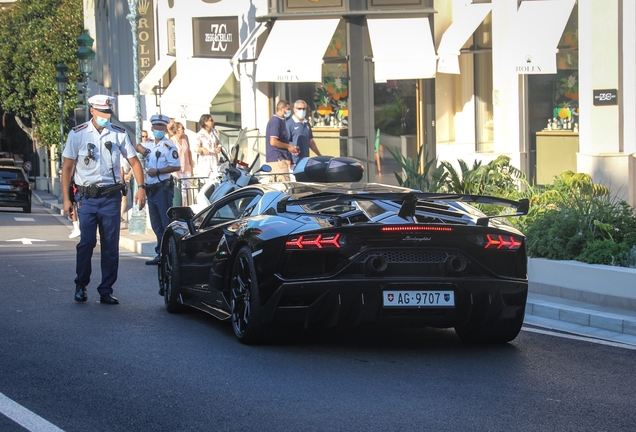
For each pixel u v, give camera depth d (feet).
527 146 73.56
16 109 217.77
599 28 64.85
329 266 27.40
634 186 64.64
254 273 28.35
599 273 35.91
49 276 47.65
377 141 82.07
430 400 22.98
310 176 41.60
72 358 27.81
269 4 82.84
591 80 65.51
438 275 27.53
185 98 87.40
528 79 73.10
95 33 171.94
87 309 37.19
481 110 81.35
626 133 64.85
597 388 24.35
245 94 87.25
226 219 34.24
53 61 189.67
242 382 24.79
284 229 27.94
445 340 31.01
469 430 20.48
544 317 35.81
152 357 27.94
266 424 20.92
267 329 28.76
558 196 48.14
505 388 24.26
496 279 27.99
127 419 21.35
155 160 54.54
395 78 77.92
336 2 80.89
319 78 78.43
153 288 43.93
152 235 68.80
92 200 38.24
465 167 53.16
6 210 144.46
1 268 51.29
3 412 21.89
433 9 79.51
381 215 28.45
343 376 25.49
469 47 81.10
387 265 27.27
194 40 90.63
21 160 265.13
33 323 33.81
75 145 37.86
